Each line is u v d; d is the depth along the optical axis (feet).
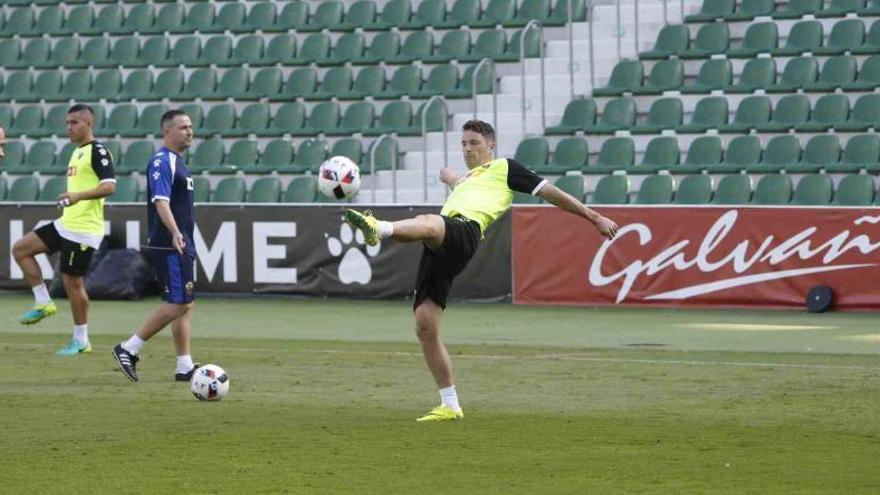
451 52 289.12
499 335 179.63
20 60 327.06
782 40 266.77
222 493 81.10
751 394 121.90
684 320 195.11
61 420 110.01
